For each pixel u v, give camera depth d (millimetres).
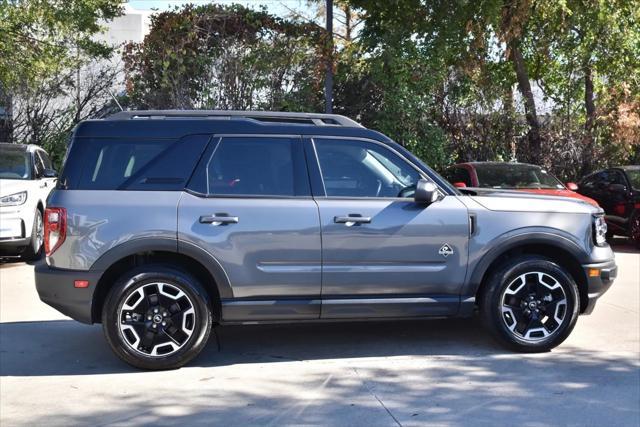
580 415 4926
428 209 6188
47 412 5066
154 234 5859
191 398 5320
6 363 6242
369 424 4770
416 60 16375
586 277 6430
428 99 17219
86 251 5832
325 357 6352
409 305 6191
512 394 5344
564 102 18672
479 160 17906
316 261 6039
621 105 18328
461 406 5102
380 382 5637
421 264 6180
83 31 17766
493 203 6340
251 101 16406
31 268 11234
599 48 17891
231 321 6047
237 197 6035
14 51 16594
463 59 17312
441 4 16188
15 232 11094
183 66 16125
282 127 6250
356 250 6074
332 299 6102
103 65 18969
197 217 5926
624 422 4801
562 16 16953
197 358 6352
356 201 6152
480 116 17922
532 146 18031
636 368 5977
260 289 6004
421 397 5293
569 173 18078
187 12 16250
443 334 7094
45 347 6754
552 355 6359
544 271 6297
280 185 6129
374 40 16531
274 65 16328
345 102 17500
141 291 5859
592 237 6469
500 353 6414
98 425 4812
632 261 11953
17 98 18047
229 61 16281
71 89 18609
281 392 5430
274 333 7188
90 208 5859
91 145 6043
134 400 5289
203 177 6051
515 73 20141
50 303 5934
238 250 5953
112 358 6387
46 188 12406
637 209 13250
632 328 7340
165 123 6145
